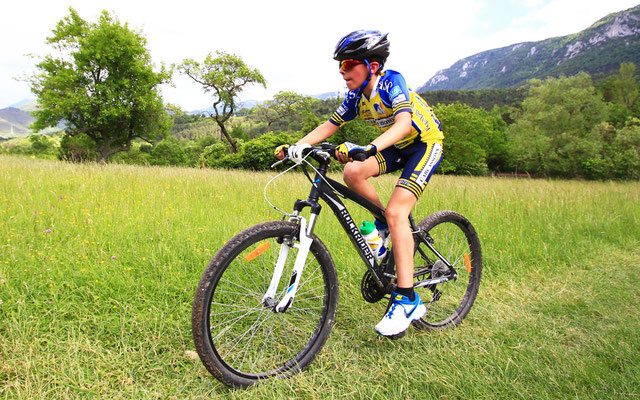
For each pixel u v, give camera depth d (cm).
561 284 329
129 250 300
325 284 204
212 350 166
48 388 161
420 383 185
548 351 216
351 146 173
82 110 2792
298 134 3073
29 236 307
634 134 3894
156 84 3112
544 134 4544
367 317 252
